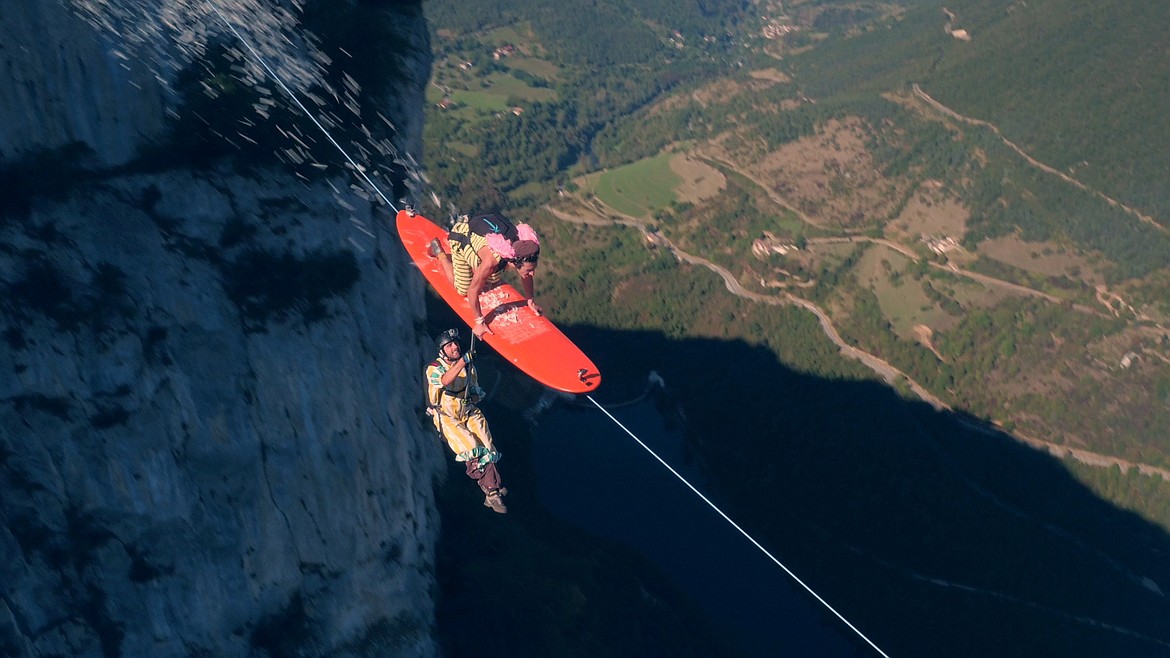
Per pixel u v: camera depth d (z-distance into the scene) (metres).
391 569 27.16
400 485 27.23
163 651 19.86
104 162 18.44
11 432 17.38
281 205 21.61
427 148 126.38
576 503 65.00
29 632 17.64
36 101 17.22
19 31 16.66
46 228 17.53
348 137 24.06
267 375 21.44
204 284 20.00
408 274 29.00
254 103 20.95
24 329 17.33
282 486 22.33
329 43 24.36
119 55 18.23
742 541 70.81
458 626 32.88
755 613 64.44
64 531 18.22
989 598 75.44
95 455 18.42
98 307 18.22
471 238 12.53
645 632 44.69
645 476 71.94
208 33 20.22
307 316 22.38
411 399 30.02
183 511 20.08
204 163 19.98
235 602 21.48
